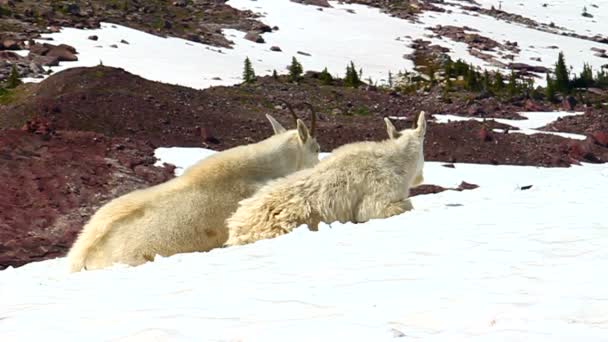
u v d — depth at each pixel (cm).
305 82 14912
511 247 1091
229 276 1033
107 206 1588
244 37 18800
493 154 9169
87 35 15975
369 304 749
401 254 1107
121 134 8156
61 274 1380
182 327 700
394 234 1345
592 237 1140
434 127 10256
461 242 1184
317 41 19612
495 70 19025
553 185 2605
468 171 7700
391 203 1673
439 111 13238
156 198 1600
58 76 10075
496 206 1805
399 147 1734
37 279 1286
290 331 643
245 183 1694
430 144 9350
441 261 1009
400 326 628
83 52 14788
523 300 693
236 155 1736
